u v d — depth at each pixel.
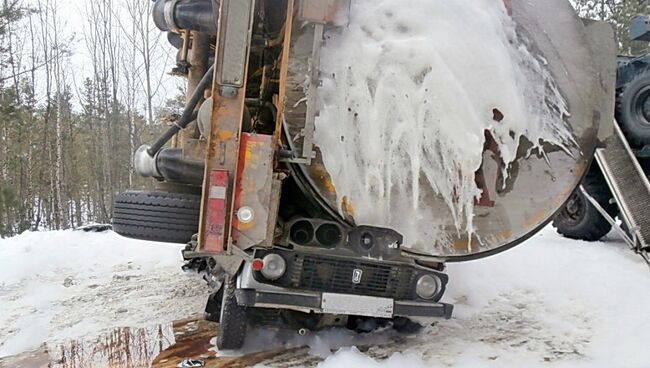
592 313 4.81
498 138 3.80
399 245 3.74
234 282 4.05
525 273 6.01
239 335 4.06
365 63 3.65
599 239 7.61
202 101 4.21
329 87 3.63
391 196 3.69
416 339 4.37
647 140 6.57
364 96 3.63
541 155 3.95
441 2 3.82
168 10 4.19
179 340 4.49
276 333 4.37
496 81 3.77
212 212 3.32
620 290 5.25
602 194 7.20
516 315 4.92
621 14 17.92
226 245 3.34
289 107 3.60
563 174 4.00
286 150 3.56
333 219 3.76
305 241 3.77
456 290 5.50
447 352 4.06
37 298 5.87
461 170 3.72
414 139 3.66
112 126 32.59
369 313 3.68
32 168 30.89
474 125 3.71
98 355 4.22
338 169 3.62
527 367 3.76
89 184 36.03
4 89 27.88
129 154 31.89
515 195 3.89
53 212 30.88
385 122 3.64
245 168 3.36
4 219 22.56
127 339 4.56
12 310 5.46
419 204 3.72
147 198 4.36
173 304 5.58
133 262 7.55
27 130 30.22
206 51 4.65
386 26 3.73
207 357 4.05
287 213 3.95
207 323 4.94
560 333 4.43
